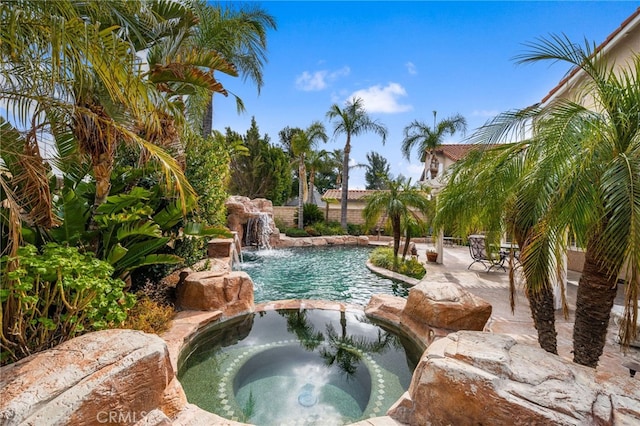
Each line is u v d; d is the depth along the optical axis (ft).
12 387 7.99
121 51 12.66
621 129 11.55
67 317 11.84
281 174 101.24
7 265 10.46
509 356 10.36
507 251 39.65
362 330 22.12
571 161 10.71
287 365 17.37
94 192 19.35
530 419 8.38
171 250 26.30
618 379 9.77
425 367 10.82
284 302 26.89
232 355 18.28
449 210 17.33
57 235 15.76
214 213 33.81
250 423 12.68
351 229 84.28
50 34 10.82
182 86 23.40
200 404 13.71
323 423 12.75
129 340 10.44
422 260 48.34
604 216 11.08
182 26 21.48
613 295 12.85
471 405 9.39
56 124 15.01
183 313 21.06
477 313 18.95
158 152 15.93
